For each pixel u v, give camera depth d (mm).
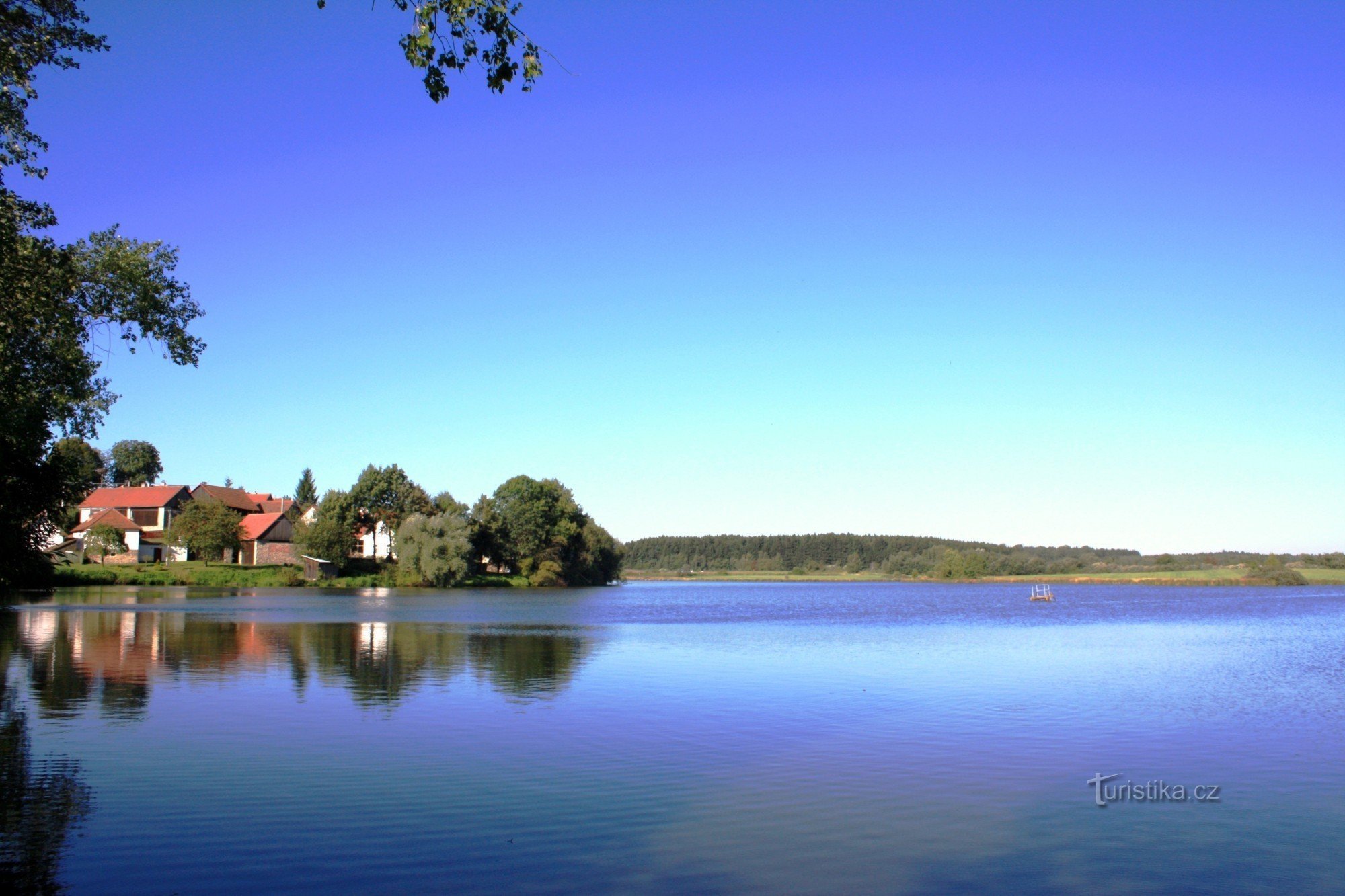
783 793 16891
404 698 26062
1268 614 81000
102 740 19984
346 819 14812
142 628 46469
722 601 108938
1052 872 13336
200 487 143000
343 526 129500
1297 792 17594
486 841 13938
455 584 127250
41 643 38562
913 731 22688
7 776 16938
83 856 12906
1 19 18891
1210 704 27359
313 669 31625
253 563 134750
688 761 19188
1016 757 20078
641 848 13852
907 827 15117
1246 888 12883
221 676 29500
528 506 142750
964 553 195000
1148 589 152875
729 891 12289
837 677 32812
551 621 62625
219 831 14078
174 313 28938
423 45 13266
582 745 20484
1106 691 29906
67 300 26625
